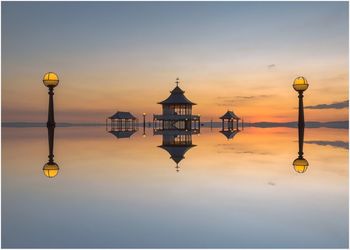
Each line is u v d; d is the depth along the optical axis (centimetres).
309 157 1722
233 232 622
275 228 642
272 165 1443
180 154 1867
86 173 1254
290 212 739
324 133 4806
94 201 842
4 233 617
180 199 856
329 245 566
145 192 938
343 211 748
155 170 1319
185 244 568
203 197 876
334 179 1118
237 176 1180
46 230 633
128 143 2722
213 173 1243
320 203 813
